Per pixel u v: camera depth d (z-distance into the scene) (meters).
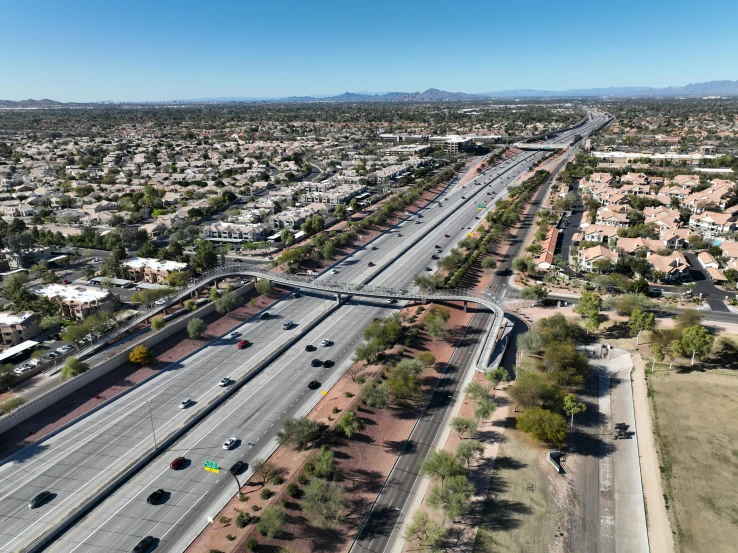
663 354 130.50
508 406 115.56
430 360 129.75
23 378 122.75
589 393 121.75
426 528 81.00
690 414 111.31
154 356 134.25
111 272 192.50
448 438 105.50
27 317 145.50
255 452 100.94
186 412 113.19
